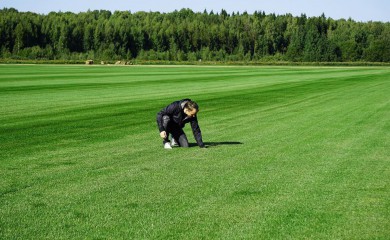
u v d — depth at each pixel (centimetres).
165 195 616
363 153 920
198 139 980
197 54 16662
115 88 2975
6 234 477
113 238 466
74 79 4066
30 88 2925
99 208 561
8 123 1382
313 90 2866
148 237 468
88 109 1769
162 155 896
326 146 998
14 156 887
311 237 471
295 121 1441
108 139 1095
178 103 959
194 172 748
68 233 480
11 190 641
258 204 578
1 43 16012
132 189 645
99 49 16512
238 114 1631
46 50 15188
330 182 688
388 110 1753
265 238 467
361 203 584
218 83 3581
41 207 565
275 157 877
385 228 497
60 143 1038
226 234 477
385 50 16188
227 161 838
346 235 477
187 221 515
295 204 579
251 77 4662
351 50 16400
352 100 2195
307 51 16400
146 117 1528
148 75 5031
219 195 616
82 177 714
